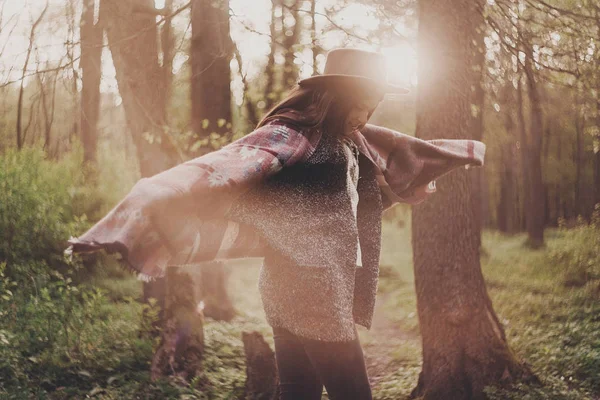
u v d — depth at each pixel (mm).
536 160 29234
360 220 2068
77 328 9078
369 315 2014
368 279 2023
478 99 8836
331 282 1779
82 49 10836
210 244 1693
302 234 1783
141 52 10250
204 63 12375
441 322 8820
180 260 1655
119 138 18469
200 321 9531
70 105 13688
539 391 8469
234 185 1669
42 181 15055
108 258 15203
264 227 1752
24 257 12594
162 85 10688
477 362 8672
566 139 39000
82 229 13727
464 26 8500
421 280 9008
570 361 9727
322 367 1835
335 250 1804
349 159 1951
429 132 8641
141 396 8297
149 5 10906
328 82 1893
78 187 17312
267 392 8547
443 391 8648
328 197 1826
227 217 1717
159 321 10453
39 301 9078
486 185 35875
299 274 1778
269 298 1842
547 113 9484
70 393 8047
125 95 10195
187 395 8492
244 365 10211
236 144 1769
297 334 1809
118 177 18062
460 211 8875
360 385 1838
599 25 8094
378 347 12086
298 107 1895
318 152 1836
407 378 9953
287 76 9266
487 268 20422
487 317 8930
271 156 1742
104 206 17125
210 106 12625
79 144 17797
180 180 1615
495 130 16297
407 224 29672
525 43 8180
